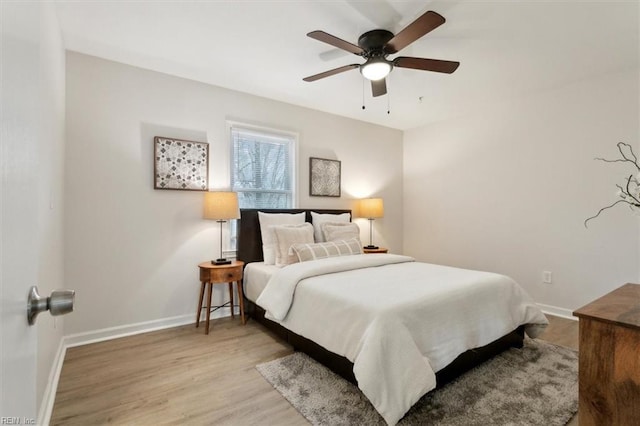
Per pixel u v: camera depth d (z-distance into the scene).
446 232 4.57
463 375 2.13
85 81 2.71
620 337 1.18
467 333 2.01
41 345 1.62
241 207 3.63
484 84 3.34
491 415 1.72
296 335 2.47
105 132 2.79
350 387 1.98
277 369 2.21
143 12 2.15
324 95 3.67
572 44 2.53
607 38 2.44
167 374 2.16
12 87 0.50
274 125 3.80
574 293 3.32
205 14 2.17
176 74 3.12
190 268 3.21
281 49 2.64
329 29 2.33
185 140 3.18
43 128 1.66
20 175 0.54
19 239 0.53
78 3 2.04
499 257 3.95
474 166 4.23
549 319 3.30
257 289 3.06
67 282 2.60
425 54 2.70
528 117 3.67
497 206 3.97
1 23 0.46
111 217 2.81
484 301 2.21
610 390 1.20
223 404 1.83
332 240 3.59
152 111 3.02
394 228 5.08
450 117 4.48
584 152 3.25
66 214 2.60
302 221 3.76
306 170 4.10
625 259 3.01
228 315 3.40
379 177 4.89
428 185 4.82
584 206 3.26
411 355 1.65
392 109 4.15
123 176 2.87
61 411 1.76
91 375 2.14
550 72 3.05
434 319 1.88
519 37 2.43
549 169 3.51
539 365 2.27
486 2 2.02
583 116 3.26
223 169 3.42
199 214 3.26
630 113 2.98
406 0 2.01
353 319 1.86
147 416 1.72
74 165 2.64
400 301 1.85
